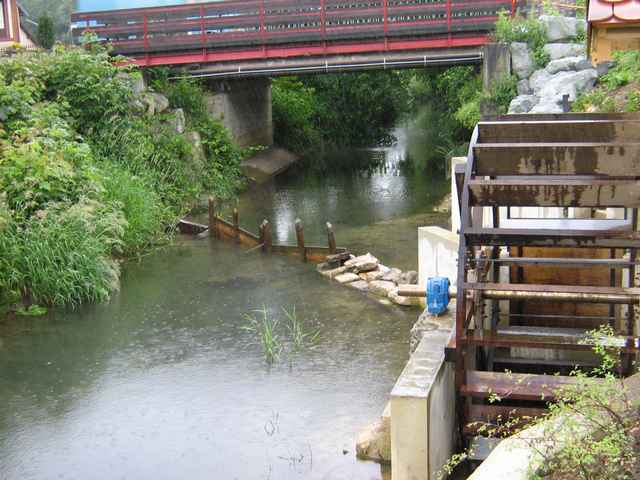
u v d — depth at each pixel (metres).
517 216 9.42
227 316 11.36
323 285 12.82
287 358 9.66
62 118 18.11
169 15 22.94
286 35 22.52
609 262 6.88
